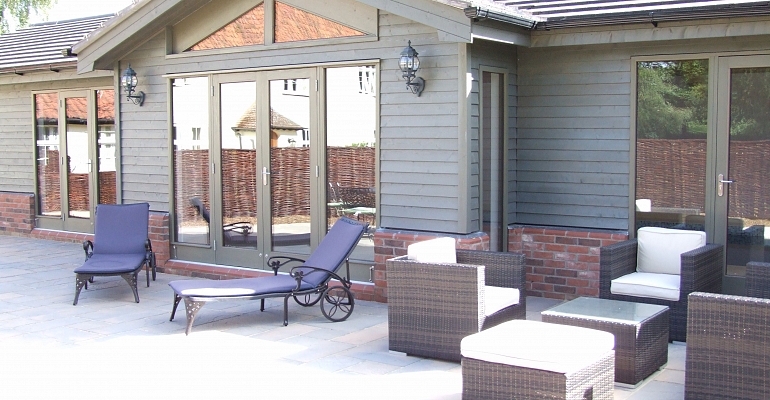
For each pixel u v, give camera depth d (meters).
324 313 7.04
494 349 4.49
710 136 7.26
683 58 7.33
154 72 9.59
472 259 6.44
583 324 5.27
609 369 4.65
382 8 7.36
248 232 9.01
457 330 5.66
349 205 8.20
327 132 8.27
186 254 9.58
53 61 11.49
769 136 7.01
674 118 7.45
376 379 5.40
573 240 7.93
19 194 13.13
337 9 8.07
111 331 6.80
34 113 12.82
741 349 4.48
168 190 9.62
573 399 4.30
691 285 6.17
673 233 6.83
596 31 7.35
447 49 7.33
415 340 5.89
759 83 7.02
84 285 8.28
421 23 7.44
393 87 7.73
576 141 7.96
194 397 5.05
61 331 6.80
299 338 6.52
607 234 7.73
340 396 5.05
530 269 8.20
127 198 10.06
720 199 7.25
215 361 5.87
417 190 7.65
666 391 5.13
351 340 6.45
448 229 7.46
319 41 8.17
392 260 5.98
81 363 5.83
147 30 9.33
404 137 7.69
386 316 7.30
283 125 8.59
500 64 7.87
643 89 7.59
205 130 9.25
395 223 7.83
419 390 5.16
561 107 8.02
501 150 8.06
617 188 7.78
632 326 5.13
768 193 7.04
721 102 7.18
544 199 8.20
